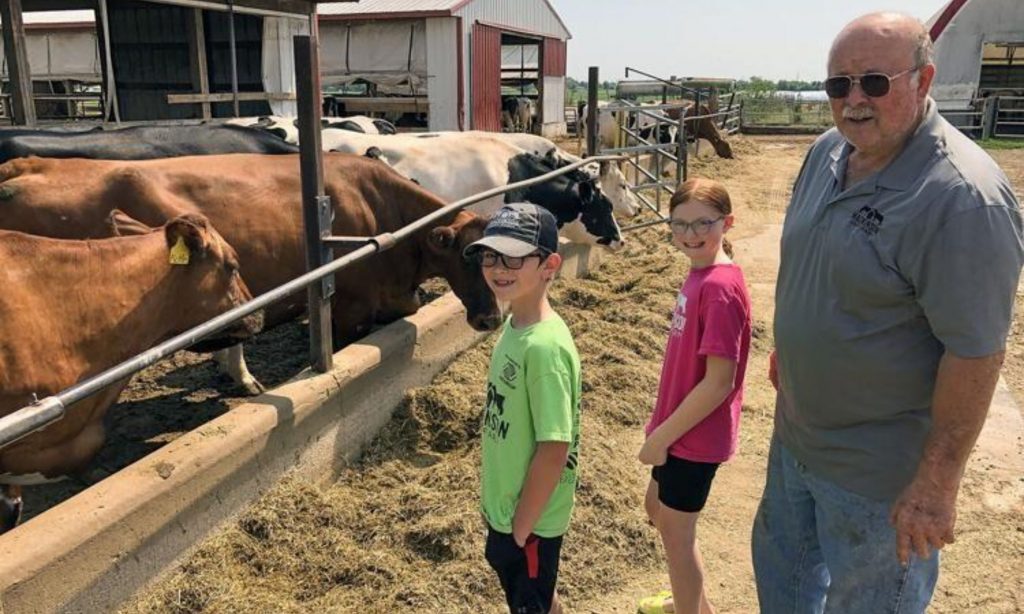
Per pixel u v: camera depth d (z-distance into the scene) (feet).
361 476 14.25
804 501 8.61
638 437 16.33
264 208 16.47
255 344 20.42
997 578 12.02
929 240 6.83
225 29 45.73
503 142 25.93
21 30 25.07
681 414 8.95
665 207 41.04
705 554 12.62
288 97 44.55
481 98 70.54
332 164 17.87
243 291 13.79
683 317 9.27
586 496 13.32
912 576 7.79
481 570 11.44
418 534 12.05
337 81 69.36
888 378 7.41
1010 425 16.97
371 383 15.12
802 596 9.02
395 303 18.99
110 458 14.38
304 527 12.14
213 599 10.59
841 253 7.38
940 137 7.05
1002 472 15.02
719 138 63.82
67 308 11.36
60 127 24.93
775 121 101.45
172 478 10.69
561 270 26.11
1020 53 99.04
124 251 12.10
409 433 15.62
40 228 14.49
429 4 65.92
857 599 8.03
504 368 8.34
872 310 7.34
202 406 16.70
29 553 8.95
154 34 46.60
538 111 86.69
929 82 7.07
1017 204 6.97
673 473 9.29
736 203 44.91
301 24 47.26
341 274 17.38
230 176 16.34
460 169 24.29
